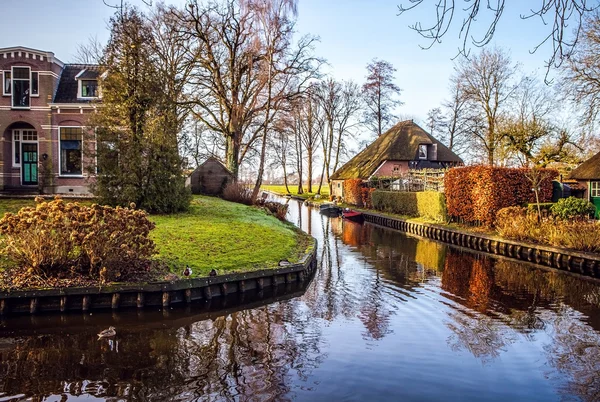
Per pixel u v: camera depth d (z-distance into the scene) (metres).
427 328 8.32
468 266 14.65
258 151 35.62
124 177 16.28
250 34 25.75
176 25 25.67
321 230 25.38
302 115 52.91
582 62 19.11
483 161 35.22
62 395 5.66
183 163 18.30
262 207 25.78
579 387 6.03
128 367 6.53
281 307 9.73
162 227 14.30
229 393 5.77
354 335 7.96
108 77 16.62
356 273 13.38
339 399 5.62
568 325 8.51
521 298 10.47
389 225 28.72
